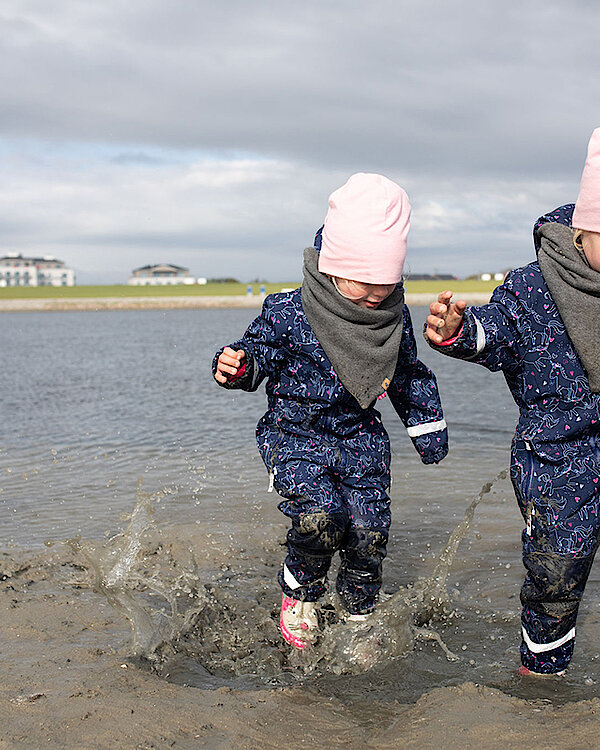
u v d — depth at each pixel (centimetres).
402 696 294
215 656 329
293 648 334
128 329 2869
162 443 739
